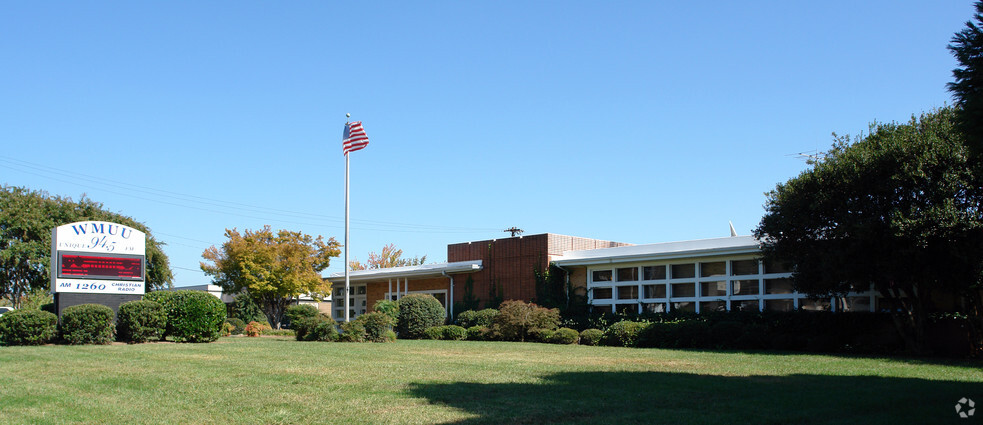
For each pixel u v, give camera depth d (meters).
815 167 17.98
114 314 20.31
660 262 25.27
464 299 31.14
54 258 19.92
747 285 23.02
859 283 17.27
